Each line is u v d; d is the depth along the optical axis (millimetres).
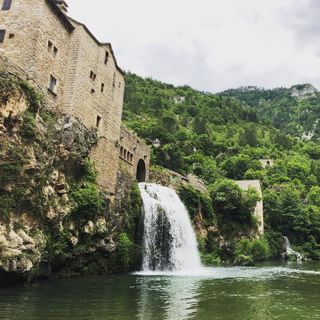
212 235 66750
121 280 32938
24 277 26344
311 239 93688
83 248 34281
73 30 38719
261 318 19203
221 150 143250
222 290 28906
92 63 40281
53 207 30156
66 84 37156
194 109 196000
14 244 24984
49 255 29562
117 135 44625
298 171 141375
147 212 47562
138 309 20281
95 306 20656
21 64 33094
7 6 34906
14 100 26906
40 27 34031
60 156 32250
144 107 169125
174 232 51938
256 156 149875
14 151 26266
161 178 63312
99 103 41219
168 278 35906
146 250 45781
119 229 41062
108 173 41500
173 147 95500
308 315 20281
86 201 34094
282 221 94312
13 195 25953
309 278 40312
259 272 47125
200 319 18453
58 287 26969
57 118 34531
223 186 72875
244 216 74125
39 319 17297
